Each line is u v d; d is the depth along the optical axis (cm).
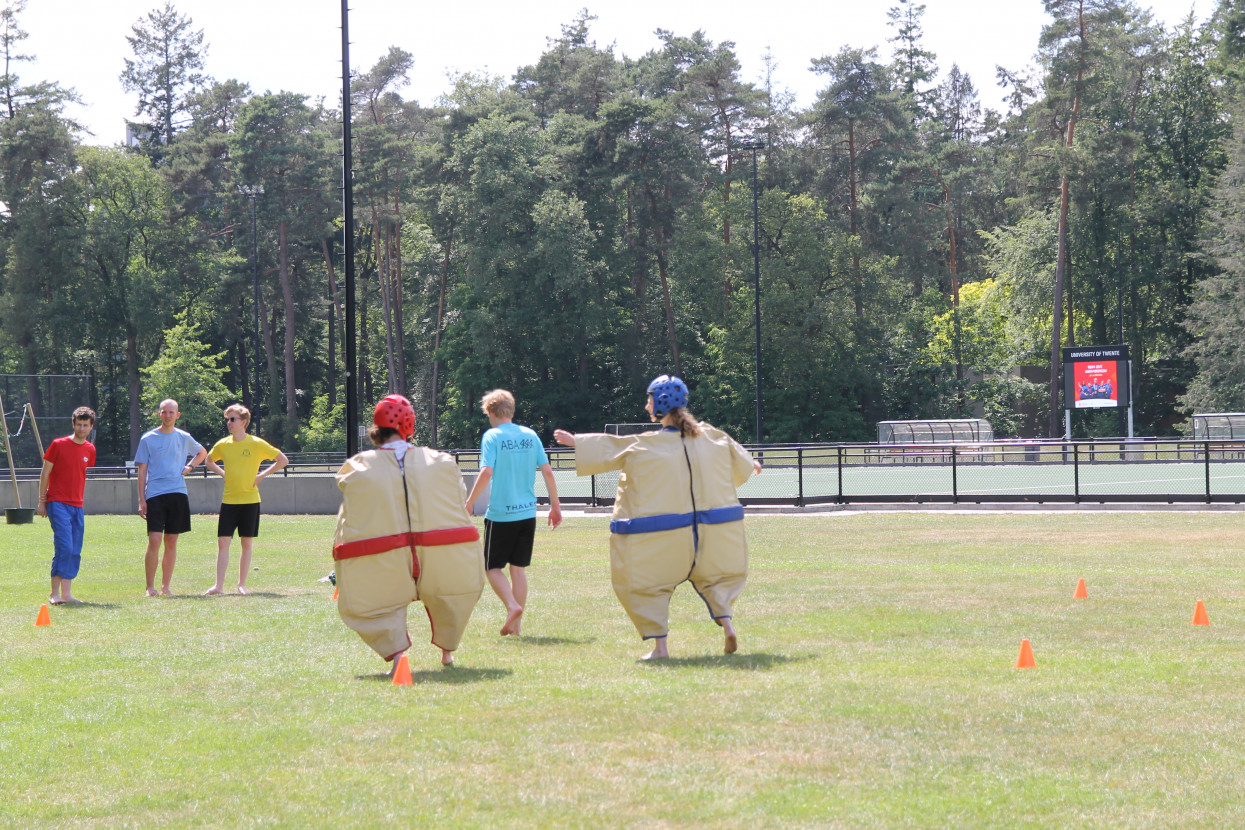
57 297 6662
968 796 482
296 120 7238
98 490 2794
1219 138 6538
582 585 1250
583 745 568
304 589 1278
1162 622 933
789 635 891
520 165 6575
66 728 625
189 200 7175
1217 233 6200
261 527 2238
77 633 952
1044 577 1245
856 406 6719
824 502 2433
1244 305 5441
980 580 1225
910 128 7244
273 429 6981
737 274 6606
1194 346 5684
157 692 714
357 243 8356
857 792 490
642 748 561
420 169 6831
